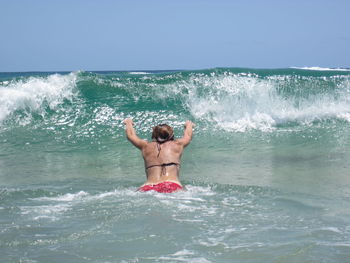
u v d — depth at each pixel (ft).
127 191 27.50
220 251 17.04
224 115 58.90
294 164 38.29
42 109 56.85
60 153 43.93
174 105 59.88
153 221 20.76
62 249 17.17
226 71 67.10
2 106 56.08
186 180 31.99
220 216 21.91
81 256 16.48
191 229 19.69
